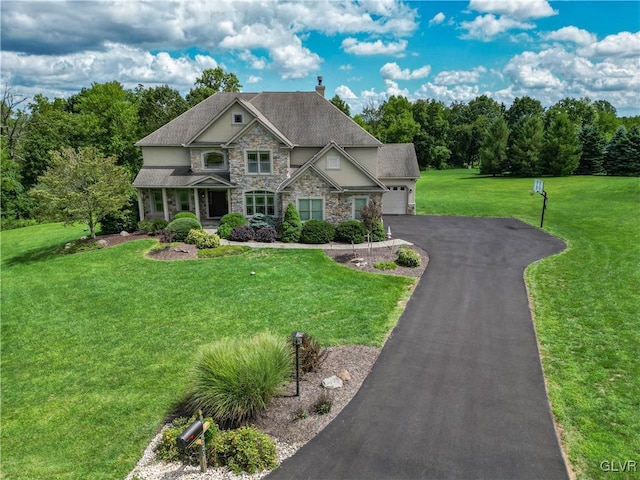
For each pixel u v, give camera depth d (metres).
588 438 8.74
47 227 41.69
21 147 53.31
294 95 32.53
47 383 12.20
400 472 8.03
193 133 31.09
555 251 23.12
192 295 17.98
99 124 50.81
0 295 19.38
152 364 12.80
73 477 8.38
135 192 31.03
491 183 56.56
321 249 24.28
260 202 28.83
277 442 8.91
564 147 58.62
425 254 22.98
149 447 9.14
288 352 10.96
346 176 27.61
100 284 19.91
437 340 13.23
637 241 24.11
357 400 10.20
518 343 12.92
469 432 9.04
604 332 13.36
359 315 15.25
